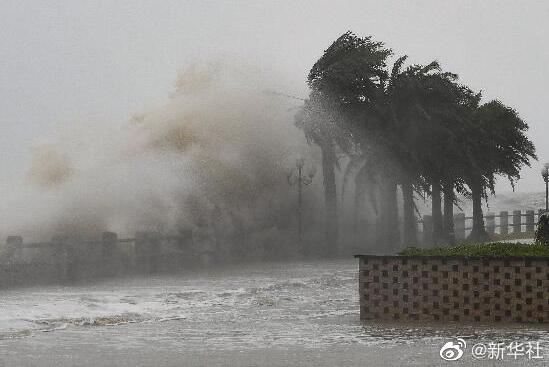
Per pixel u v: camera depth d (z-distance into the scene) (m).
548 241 28.41
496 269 21.73
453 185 65.44
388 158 63.44
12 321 21.17
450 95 63.94
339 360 16.47
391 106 63.22
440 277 22.05
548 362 16.34
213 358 16.69
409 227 64.38
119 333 19.91
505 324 21.45
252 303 26.50
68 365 15.99
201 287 32.38
